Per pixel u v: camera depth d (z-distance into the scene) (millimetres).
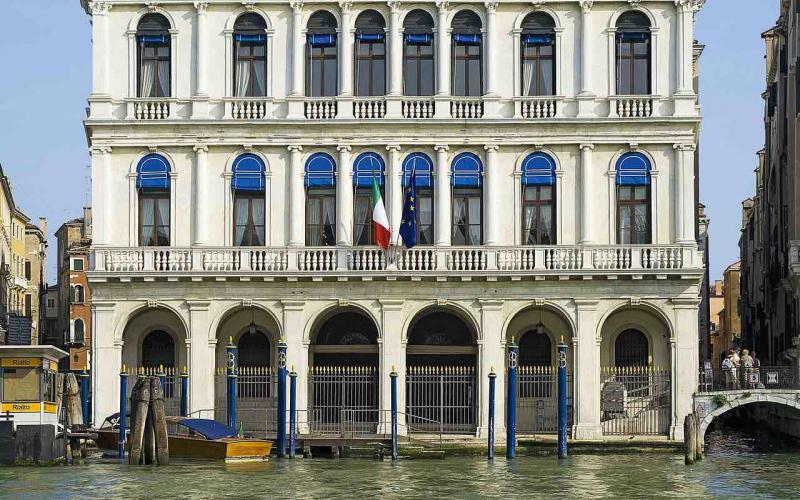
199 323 53156
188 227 53906
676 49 53625
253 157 53969
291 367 51031
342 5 53875
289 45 54094
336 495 37656
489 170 53438
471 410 53094
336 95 54062
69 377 51812
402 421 52719
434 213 53656
